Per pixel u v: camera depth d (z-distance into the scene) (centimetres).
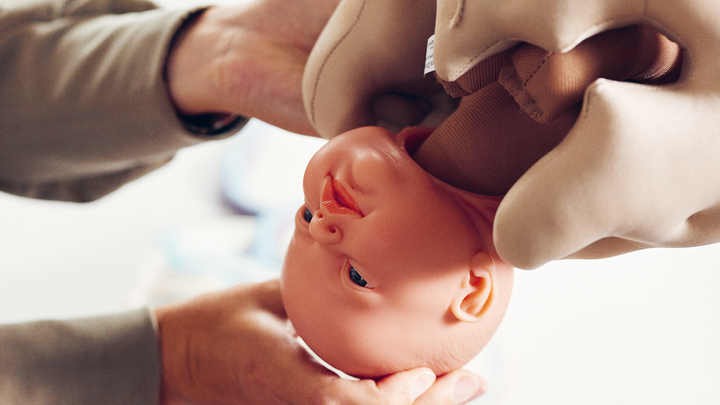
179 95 68
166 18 68
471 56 32
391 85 49
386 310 42
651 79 36
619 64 33
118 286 139
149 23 69
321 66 47
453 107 52
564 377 97
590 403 93
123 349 57
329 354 45
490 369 97
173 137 70
